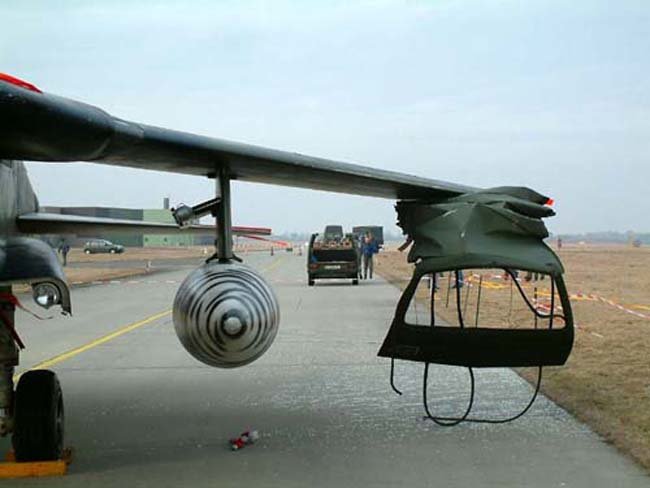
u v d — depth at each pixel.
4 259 5.71
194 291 6.31
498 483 5.77
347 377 10.47
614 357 11.23
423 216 6.64
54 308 21.44
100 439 7.19
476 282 29.19
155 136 5.93
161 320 18.42
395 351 6.80
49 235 9.66
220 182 7.18
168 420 7.99
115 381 10.33
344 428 7.61
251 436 7.04
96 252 85.06
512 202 6.36
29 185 7.12
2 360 6.08
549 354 6.64
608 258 66.88
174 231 10.47
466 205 6.38
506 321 15.93
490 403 8.67
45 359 12.34
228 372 10.97
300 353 12.73
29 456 6.12
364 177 6.88
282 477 5.97
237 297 6.17
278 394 9.34
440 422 7.75
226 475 6.04
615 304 19.80
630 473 6.00
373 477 5.95
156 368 11.40
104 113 5.15
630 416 7.72
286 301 23.27
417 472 6.07
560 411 8.22
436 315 17.28
